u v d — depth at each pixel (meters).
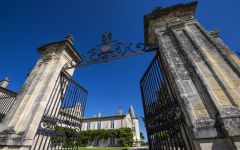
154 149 3.54
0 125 3.76
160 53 3.94
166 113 3.24
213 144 2.16
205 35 3.53
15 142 3.30
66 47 5.12
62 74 4.90
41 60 5.12
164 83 3.56
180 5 4.26
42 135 3.92
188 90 2.81
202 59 3.09
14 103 4.16
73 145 4.50
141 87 4.71
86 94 5.61
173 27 4.04
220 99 2.51
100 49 4.87
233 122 2.14
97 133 25.75
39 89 4.26
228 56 3.01
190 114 2.50
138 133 35.84
